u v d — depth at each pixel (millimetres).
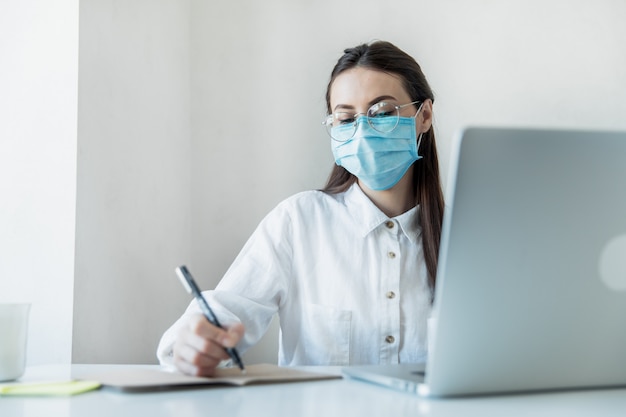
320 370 1082
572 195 734
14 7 2098
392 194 1767
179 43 2617
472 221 712
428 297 1653
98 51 2094
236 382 888
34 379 1011
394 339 1615
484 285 732
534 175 718
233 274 1654
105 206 2113
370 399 784
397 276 1644
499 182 709
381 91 1715
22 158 2047
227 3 2713
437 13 2627
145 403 769
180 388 877
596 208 744
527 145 709
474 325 744
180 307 2566
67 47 2014
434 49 2623
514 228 725
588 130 721
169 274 2494
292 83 2668
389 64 1733
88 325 2012
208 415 690
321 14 2670
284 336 1693
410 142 1703
